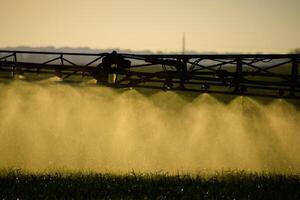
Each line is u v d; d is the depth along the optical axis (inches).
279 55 924.6
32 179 772.0
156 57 1051.9
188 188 735.1
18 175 802.8
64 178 784.9
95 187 726.5
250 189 736.3
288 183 780.6
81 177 797.9
